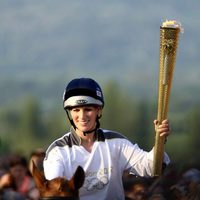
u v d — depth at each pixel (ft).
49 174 47.42
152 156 48.88
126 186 78.59
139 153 49.60
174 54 45.39
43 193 43.27
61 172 47.67
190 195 57.11
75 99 47.80
